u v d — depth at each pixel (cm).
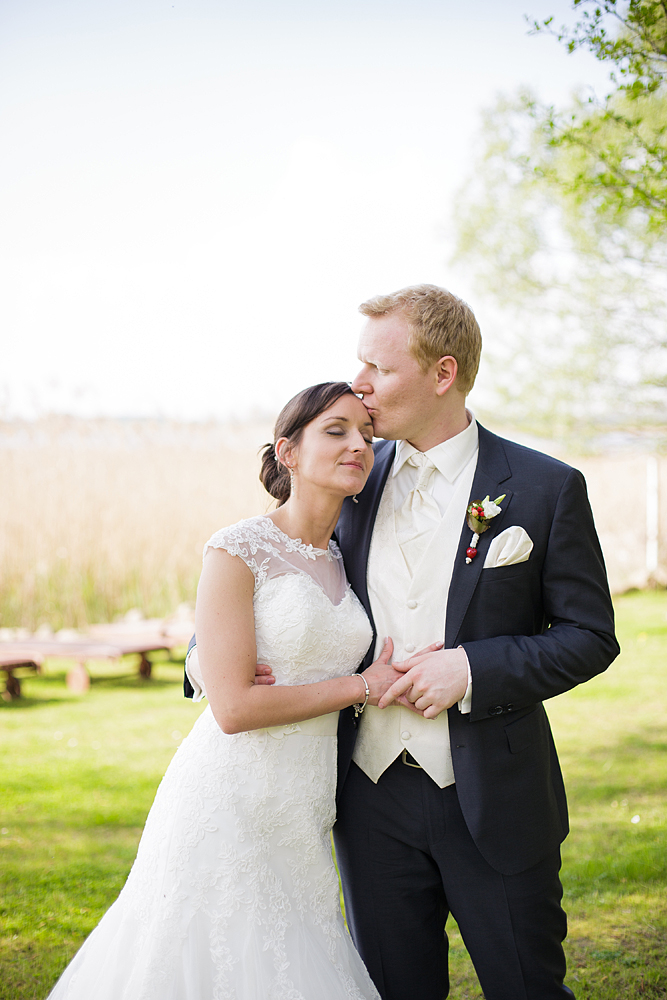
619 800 395
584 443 834
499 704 172
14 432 806
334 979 175
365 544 195
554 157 382
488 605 180
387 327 181
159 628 752
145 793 426
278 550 186
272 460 208
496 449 192
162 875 176
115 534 821
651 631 802
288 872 181
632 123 292
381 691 178
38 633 784
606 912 292
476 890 181
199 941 170
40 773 459
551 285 745
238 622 176
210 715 191
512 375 809
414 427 186
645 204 284
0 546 780
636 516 1070
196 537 853
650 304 697
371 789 189
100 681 698
